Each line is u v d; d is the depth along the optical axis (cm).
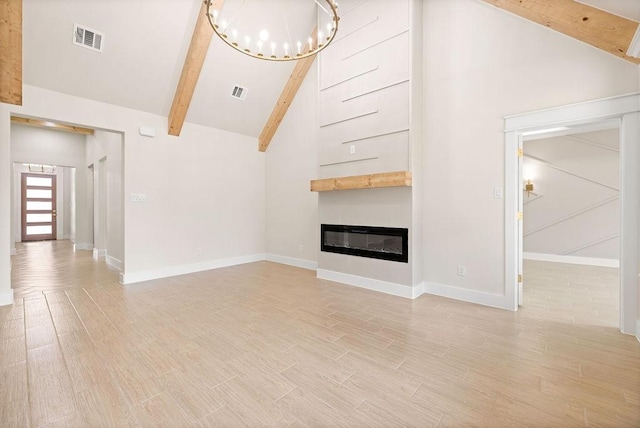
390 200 385
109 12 340
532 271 514
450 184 366
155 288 412
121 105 431
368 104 401
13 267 551
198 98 479
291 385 190
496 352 231
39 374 201
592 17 259
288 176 580
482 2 335
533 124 304
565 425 153
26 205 968
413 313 316
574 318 300
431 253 385
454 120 361
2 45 316
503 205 328
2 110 335
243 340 254
